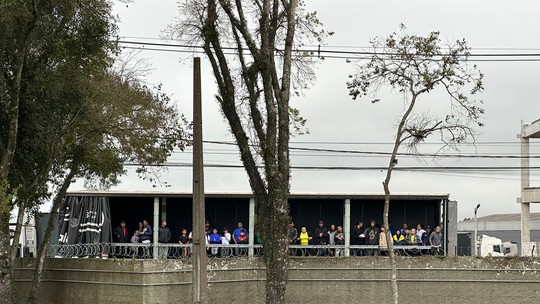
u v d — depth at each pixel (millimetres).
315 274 29406
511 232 67500
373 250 31000
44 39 25734
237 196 32156
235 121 25797
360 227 31969
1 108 26047
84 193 31516
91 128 27094
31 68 26250
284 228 24781
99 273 26938
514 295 29766
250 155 25797
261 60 24562
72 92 26344
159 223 32750
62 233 31516
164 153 28781
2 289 25281
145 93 28156
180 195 32062
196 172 21203
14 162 26656
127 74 28141
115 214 32875
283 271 24641
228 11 24688
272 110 24766
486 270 29766
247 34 24594
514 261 29891
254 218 31844
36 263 27625
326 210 33344
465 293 29625
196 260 20938
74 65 26562
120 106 27391
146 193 31875
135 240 30062
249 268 28766
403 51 25766
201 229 21016
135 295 25766
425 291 29516
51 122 26500
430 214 33688
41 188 28156
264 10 24641
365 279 29438
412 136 25500
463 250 36469
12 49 25703
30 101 26203
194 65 21484
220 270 27656
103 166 28094
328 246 29688
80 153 27469
